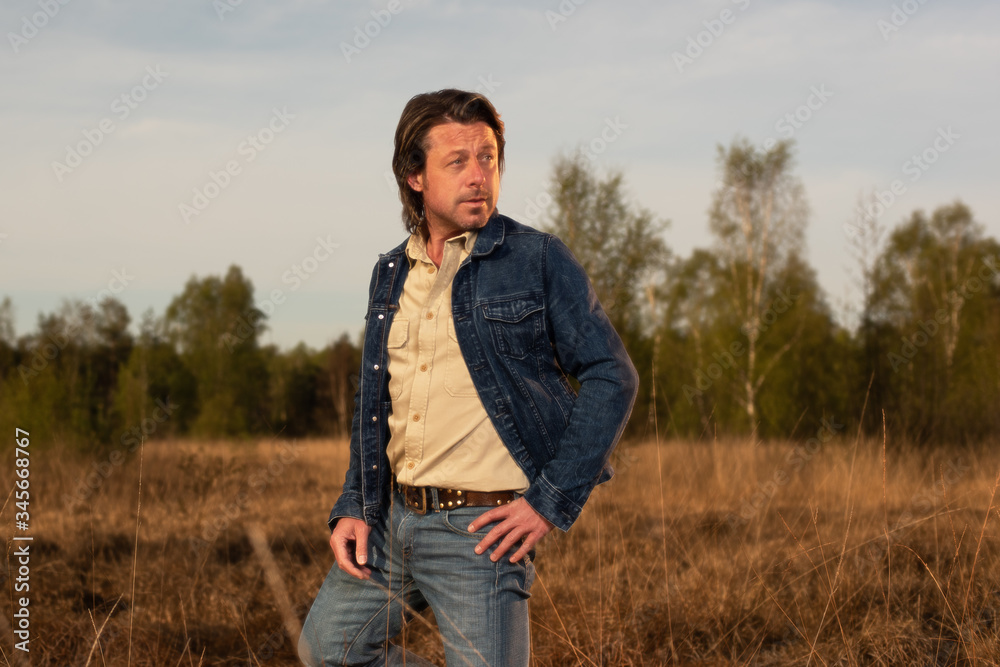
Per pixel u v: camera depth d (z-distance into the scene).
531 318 1.70
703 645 3.07
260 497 5.94
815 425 12.60
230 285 22.44
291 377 20.20
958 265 16.12
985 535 3.63
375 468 1.84
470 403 1.71
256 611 3.52
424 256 1.84
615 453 5.85
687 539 4.22
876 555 3.76
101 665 2.86
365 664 1.87
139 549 4.43
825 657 2.79
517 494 1.70
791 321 15.52
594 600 3.31
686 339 17.33
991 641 2.68
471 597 1.65
